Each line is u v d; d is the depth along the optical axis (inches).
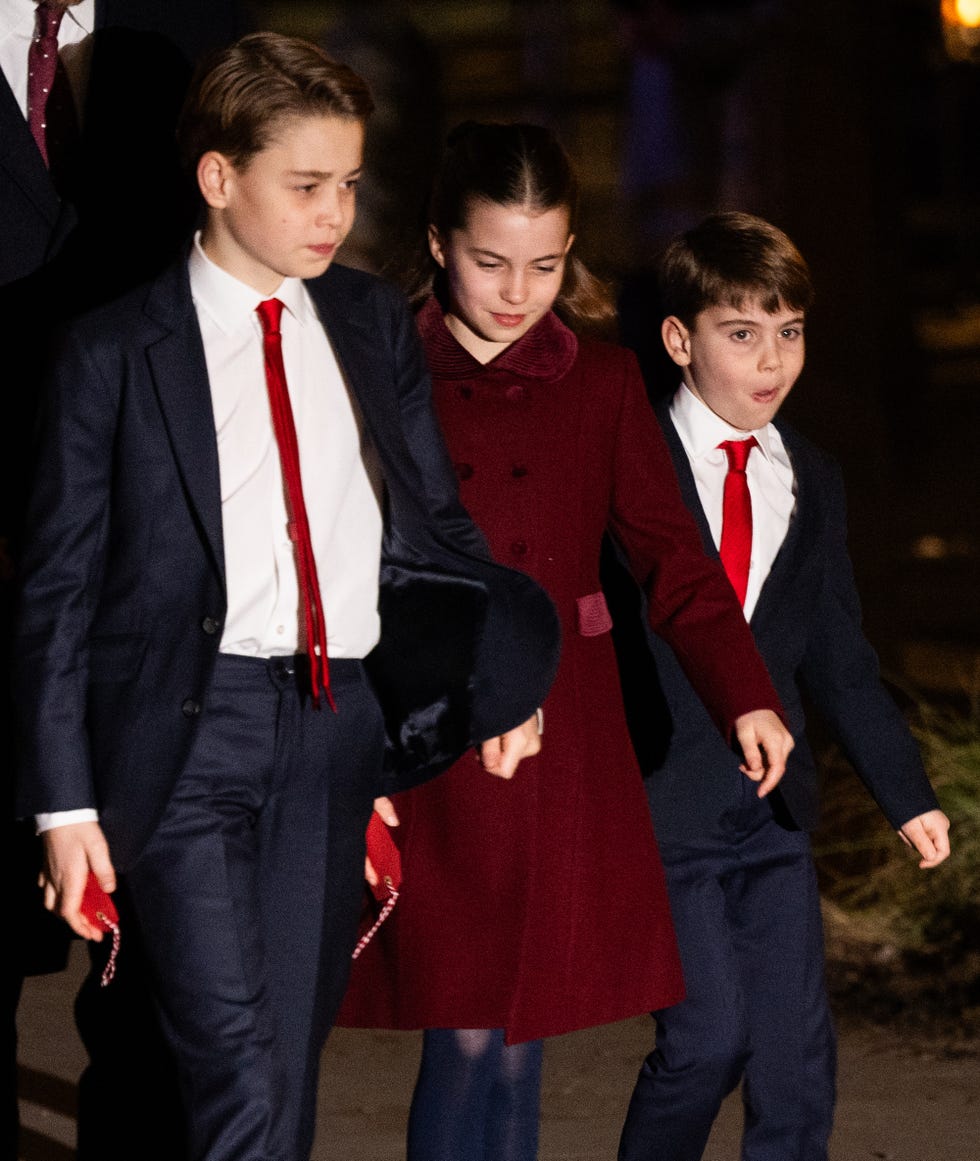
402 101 2101.4
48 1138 571.8
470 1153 457.4
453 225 441.7
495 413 456.4
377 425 402.6
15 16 479.5
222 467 390.3
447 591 413.1
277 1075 385.1
